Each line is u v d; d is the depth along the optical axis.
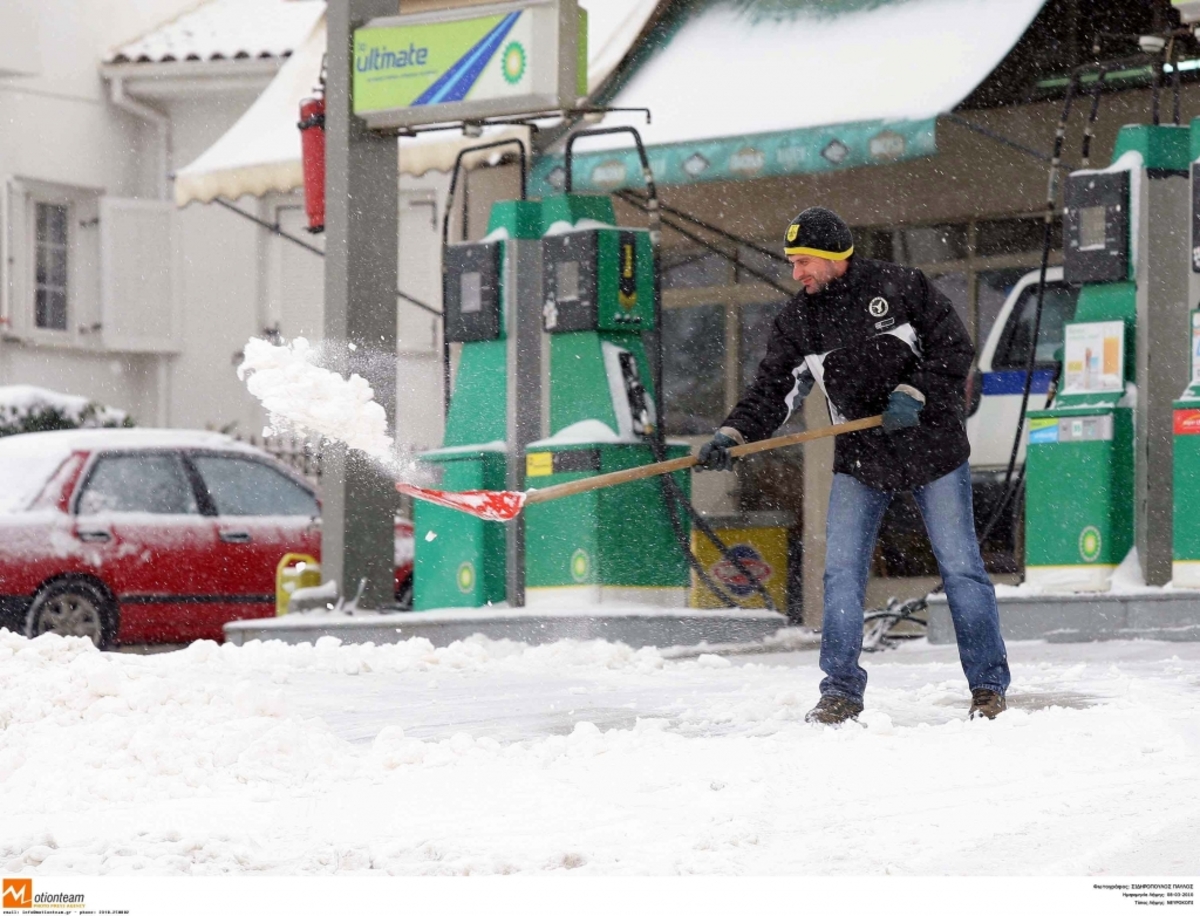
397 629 33.47
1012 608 31.08
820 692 21.52
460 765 17.75
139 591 42.09
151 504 43.03
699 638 32.75
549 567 33.97
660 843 14.15
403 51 36.03
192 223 71.19
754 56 43.38
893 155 38.22
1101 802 15.22
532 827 14.85
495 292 35.22
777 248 48.69
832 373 20.45
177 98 72.00
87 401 59.59
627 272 34.16
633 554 33.81
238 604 43.38
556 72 34.56
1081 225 31.89
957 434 20.30
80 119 70.62
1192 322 30.34
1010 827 14.43
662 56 45.25
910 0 42.56
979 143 45.38
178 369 71.19
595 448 33.28
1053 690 22.75
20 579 40.88
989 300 45.88
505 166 49.09
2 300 68.69
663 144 41.25
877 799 15.59
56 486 42.06
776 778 16.48
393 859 13.90
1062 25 42.84
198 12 73.88
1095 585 31.23
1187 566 29.92
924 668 26.83
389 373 36.88
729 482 47.38
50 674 22.67
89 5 70.81
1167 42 33.75
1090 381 31.83
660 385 34.50
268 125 48.66
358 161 36.72
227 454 44.50
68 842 14.86
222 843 14.54
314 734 18.98
